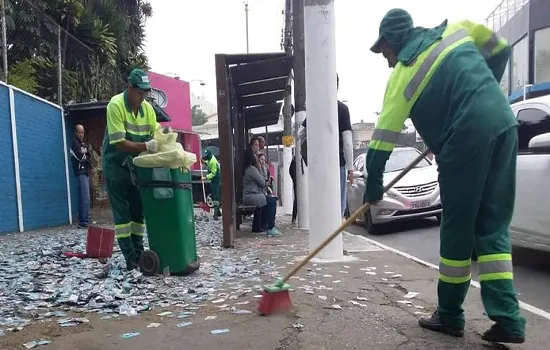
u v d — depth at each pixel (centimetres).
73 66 1480
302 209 1062
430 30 333
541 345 318
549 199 534
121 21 1827
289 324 360
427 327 346
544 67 2006
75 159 1065
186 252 521
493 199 309
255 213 963
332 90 598
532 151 573
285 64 915
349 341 327
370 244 790
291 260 622
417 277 511
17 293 459
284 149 1595
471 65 309
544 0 1994
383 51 358
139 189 513
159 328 356
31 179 1051
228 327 355
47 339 337
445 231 322
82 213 1073
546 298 462
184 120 2512
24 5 1245
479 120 298
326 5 594
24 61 1235
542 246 557
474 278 506
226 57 812
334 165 607
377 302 416
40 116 1101
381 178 338
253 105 1264
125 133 508
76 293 449
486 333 311
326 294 441
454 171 308
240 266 576
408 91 320
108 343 329
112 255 659
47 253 672
